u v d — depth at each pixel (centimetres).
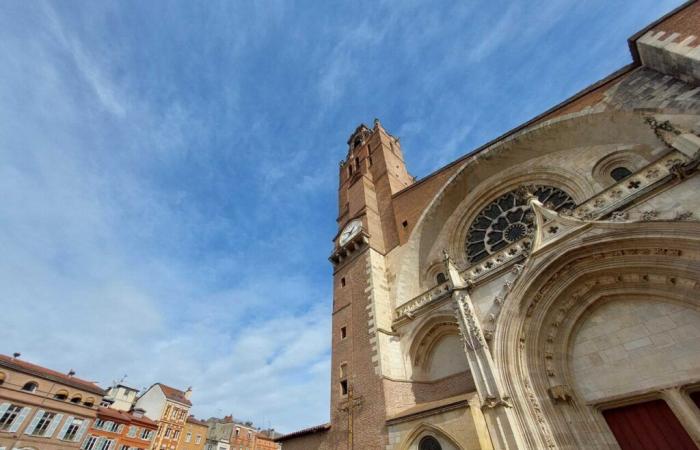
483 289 1477
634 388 1101
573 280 1276
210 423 8181
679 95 1381
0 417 3809
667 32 1497
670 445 1009
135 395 6316
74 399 4581
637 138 1634
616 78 1736
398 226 2442
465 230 2156
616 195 1306
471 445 1121
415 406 1550
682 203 1094
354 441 1556
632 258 1161
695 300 1054
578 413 1136
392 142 3656
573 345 1275
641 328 1161
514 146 2075
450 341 1703
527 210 1900
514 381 1171
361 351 1842
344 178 3650
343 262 2491
